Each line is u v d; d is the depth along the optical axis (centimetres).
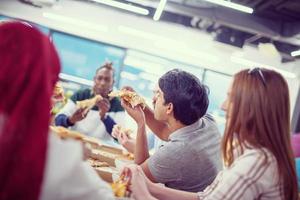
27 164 67
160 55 694
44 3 649
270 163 114
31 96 71
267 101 118
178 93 162
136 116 198
